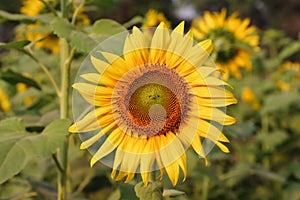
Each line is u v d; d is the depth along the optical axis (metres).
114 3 1.27
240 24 1.50
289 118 2.38
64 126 0.92
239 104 2.13
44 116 1.13
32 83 1.25
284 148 2.18
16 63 2.30
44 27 1.25
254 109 2.24
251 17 8.88
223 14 1.52
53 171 1.64
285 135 2.16
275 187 1.99
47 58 1.93
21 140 0.90
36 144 0.89
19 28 1.85
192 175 1.42
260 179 2.03
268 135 2.16
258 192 1.93
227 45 1.45
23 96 1.71
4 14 1.20
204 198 1.57
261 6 9.17
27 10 1.68
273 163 2.19
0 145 0.89
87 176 1.55
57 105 1.64
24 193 1.27
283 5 9.18
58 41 1.84
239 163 1.68
